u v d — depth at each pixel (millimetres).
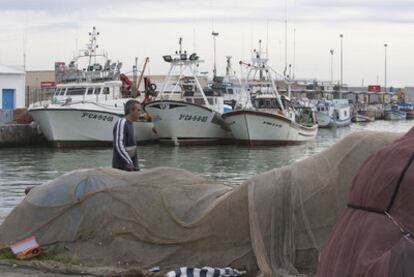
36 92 41969
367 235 2428
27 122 37094
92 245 6688
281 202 5902
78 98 37156
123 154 7863
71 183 7094
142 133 37781
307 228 5762
